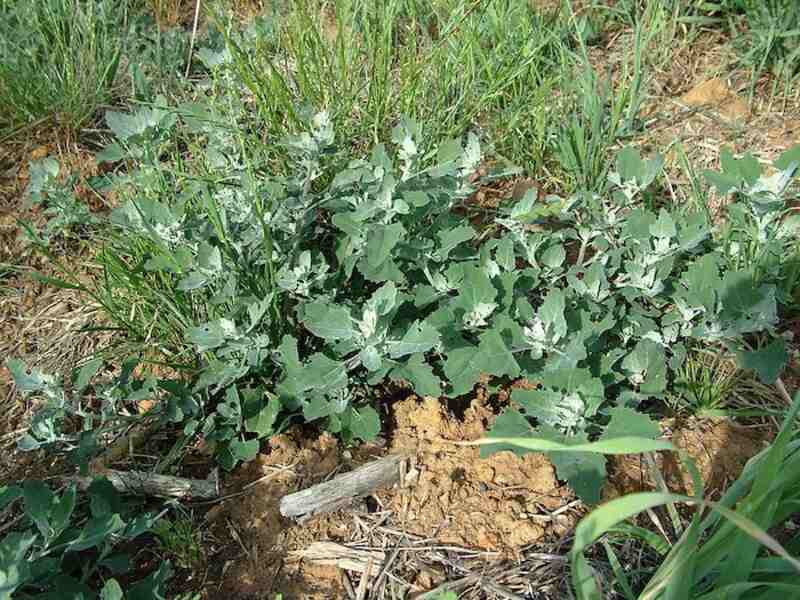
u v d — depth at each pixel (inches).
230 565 21.6
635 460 23.0
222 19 35.2
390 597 20.7
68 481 23.1
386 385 25.4
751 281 23.0
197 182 27.2
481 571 21.0
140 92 33.8
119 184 28.2
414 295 25.2
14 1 36.9
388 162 25.2
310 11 34.6
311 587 21.0
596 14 38.2
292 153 25.3
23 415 25.8
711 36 37.9
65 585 19.6
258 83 30.2
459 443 23.3
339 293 26.0
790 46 35.1
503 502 22.2
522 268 28.2
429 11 37.0
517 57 33.1
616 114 30.5
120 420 24.4
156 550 22.0
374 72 31.6
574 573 15.3
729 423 24.0
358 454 23.8
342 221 23.9
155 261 24.1
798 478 18.7
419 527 22.0
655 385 23.2
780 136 33.1
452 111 31.8
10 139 34.2
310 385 21.9
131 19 38.4
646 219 24.8
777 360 22.4
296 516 22.3
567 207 26.1
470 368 22.4
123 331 27.4
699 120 34.1
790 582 18.8
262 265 26.0
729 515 14.0
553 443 15.7
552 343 22.4
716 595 16.8
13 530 22.4
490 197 31.5
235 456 23.1
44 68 34.3
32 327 28.3
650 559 21.0
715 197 30.3
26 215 31.5
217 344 22.6
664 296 25.1
